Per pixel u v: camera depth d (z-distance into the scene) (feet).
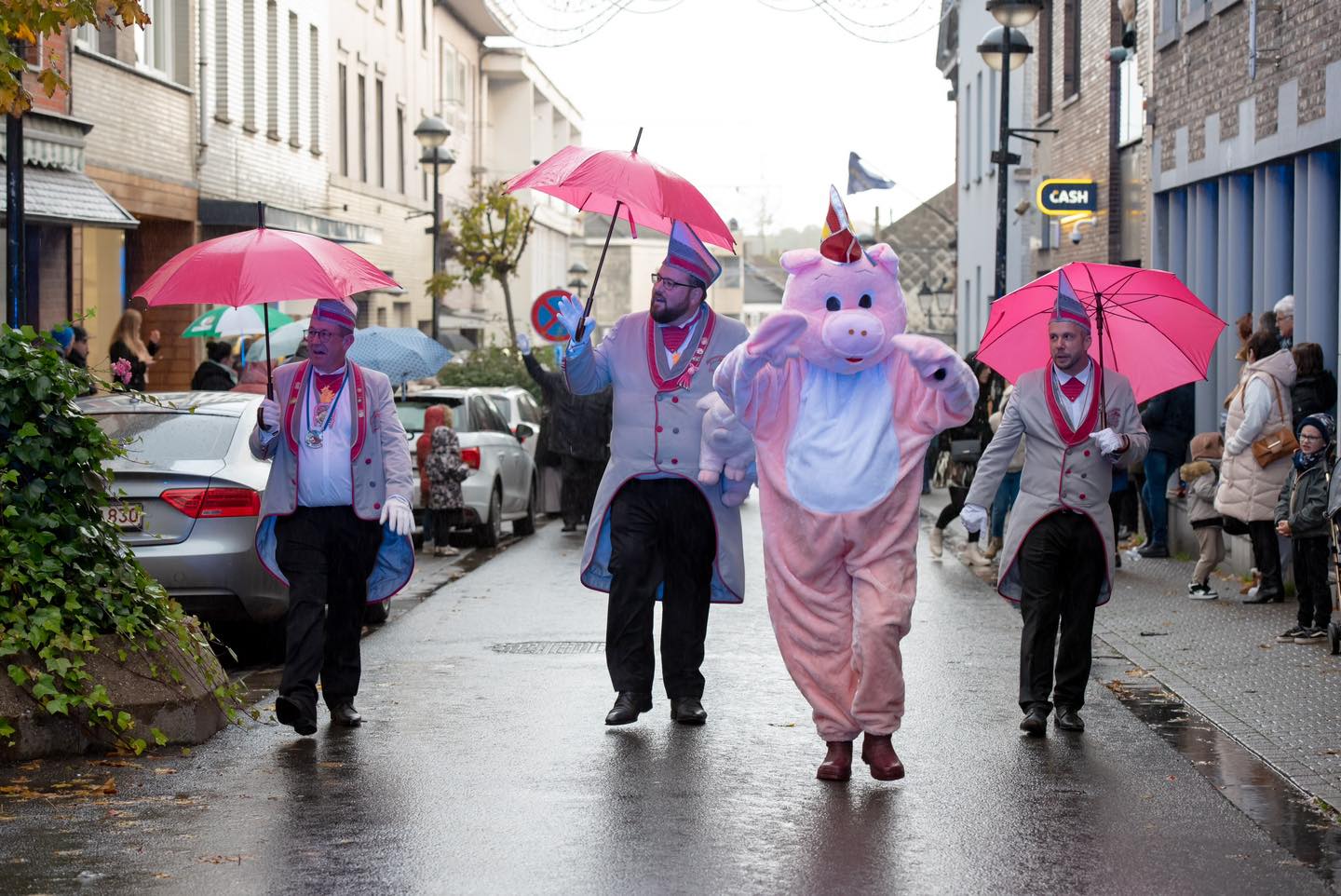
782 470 25.36
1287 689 32.96
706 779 25.64
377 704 31.86
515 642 40.11
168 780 25.52
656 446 29.66
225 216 92.27
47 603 27.50
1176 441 56.29
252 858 21.21
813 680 25.34
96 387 29.40
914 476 25.17
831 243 25.07
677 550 29.96
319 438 28.78
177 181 89.20
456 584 52.90
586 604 47.78
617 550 29.76
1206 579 46.60
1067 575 29.68
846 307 25.09
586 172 28.09
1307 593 39.01
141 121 84.53
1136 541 60.39
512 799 24.32
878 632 24.70
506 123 220.02
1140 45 71.10
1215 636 39.68
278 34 110.01
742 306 364.79
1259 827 23.11
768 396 25.43
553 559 61.62
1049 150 96.48
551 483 74.33
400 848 21.74
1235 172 58.49
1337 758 27.04
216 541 36.63
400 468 29.19
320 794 24.62
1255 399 44.32
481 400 69.67
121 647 27.89
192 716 28.07
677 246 29.32
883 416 25.22
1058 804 24.29
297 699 28.17
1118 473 48.16
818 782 25.49
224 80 98.37
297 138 115.65
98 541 28.40
